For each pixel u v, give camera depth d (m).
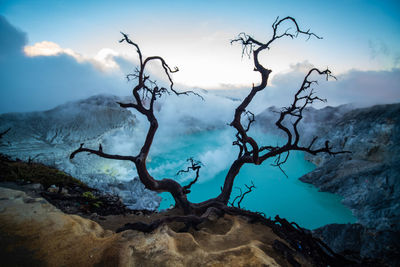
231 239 5.38
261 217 6.67
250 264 3.96
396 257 6.46
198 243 5.12
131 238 4.39
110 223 6.64
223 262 4.04
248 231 5.96
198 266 3.94
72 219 5.05
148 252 4.12
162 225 5.06
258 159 7.16
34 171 9.14
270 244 5.31
